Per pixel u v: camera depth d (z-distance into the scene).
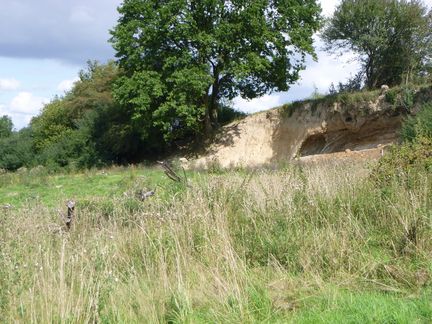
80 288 5.65
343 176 10.19
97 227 8.69
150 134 39.62
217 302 5.91
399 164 9.91
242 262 6.70
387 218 8.00
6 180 27.22
